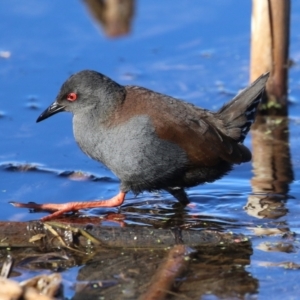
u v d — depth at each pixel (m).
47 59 17.23
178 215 10.50
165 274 7.88
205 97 15.66
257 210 10.55
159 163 10.12
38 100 15.35
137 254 8.65
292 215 10.27
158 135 9.97
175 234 8.90
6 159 12.71
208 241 8.88
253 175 12.16
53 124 14.41
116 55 17.61
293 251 8.72
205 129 10.27
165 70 16.94
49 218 10.16
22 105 15.12
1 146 13.34
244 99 10.73
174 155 10.11
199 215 10.44
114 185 11.80
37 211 10.48
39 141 13.61
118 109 10.23
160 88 16.02
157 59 17.47
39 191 11.41
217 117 10.72
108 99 10.27
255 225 9.87
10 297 6.06
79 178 12.02
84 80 10.44
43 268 8.24
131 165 10.13
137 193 10.74
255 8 14.27
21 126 14.25
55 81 16.20
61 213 10.28
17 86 16.02
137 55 17.66
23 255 8.64
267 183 11.76
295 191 11.35
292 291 7.43
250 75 15.12
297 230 9.58
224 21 18.88
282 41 14.45
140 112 10.09
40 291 6.61
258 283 7.68
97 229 8.98
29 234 8.98
